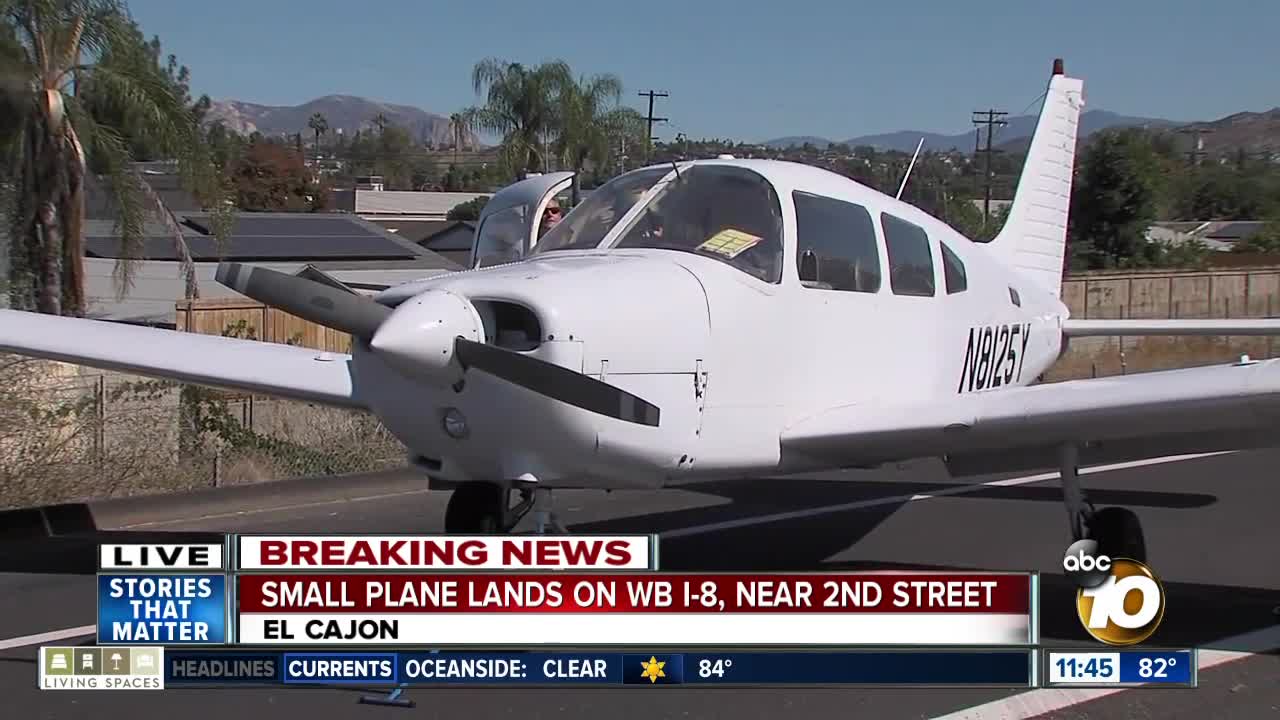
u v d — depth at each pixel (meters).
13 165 14.51
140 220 15.62
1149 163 36.81
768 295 5.83
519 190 7.96
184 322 12.96
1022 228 9.49
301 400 6.50
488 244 8.15
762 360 5.81
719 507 9.15
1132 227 36.78
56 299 14.59
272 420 11.09
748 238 5.90
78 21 14.69
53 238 14.61
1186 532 8.27
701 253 5.78
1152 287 28.70
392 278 22.17
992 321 7.78
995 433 5.81
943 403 6.13
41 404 9.46
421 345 4.73
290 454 10.55
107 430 9.84
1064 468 6.17
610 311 5.13
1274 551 7.68
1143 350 24.09
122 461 9.43
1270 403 5.21
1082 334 9.04
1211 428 5.70
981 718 4.68
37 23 14.45
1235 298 30.20
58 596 6.34
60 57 14.63
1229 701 4.90
